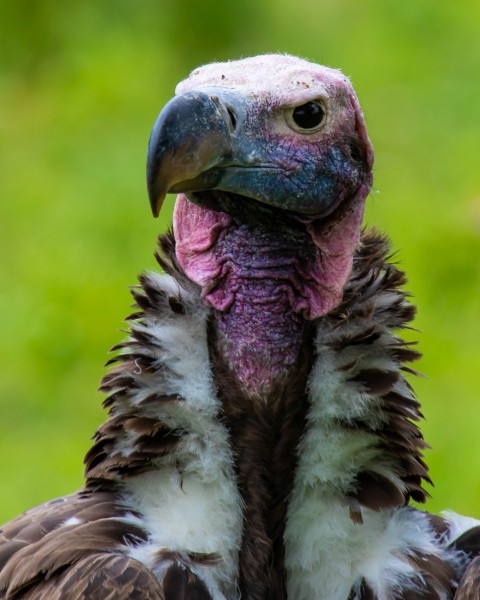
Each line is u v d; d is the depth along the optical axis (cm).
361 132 1192
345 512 1134
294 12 3030
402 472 1145
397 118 2698
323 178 1175
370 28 2973
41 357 2206
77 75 2798
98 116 2719
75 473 2025
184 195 1191
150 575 1062
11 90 2820
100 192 2484
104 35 2888
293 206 1166
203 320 1159
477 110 2712
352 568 1129
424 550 1140
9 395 2178
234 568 1122
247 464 1139
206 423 1130
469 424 2019
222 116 1135
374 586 1114
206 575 1103
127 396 1137
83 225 2406
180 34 2941
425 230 2345
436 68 2839
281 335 1159
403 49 2903
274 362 1155
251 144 1148
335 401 1137
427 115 2706
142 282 1159
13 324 2238
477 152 2573
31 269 2331
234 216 1166
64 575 1081
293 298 1162
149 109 2734
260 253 1166
